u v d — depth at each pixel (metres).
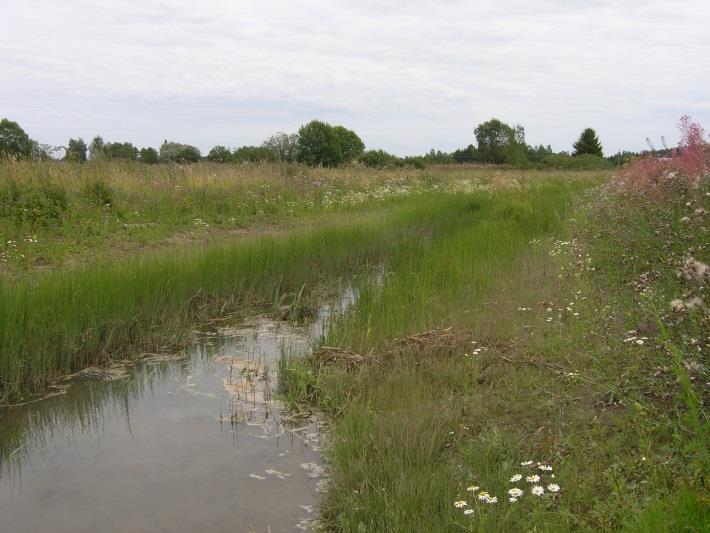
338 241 11.24
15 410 5.48
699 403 3.49
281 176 19.70
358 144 51.03
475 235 11.82
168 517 3.76
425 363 5.69
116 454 4.60
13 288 6.75
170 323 7.45
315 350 6.39
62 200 12.91
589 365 5.09
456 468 3.85
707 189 6.92
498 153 50.53
